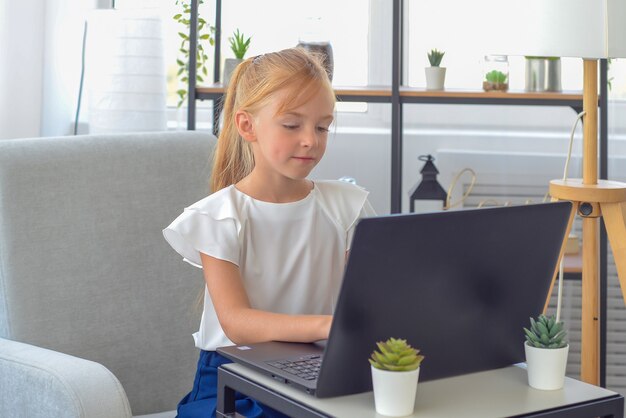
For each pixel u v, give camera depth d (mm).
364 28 3369
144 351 1983
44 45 3016
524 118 3287
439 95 2891
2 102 2875
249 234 1648
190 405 1567
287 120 1542
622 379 3150
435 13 3295
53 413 1525
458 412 1161
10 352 1646
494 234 1253
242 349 1381
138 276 1982
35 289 1872
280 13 3326
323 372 1176
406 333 1225
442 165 3312
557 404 1204
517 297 1326
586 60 2055
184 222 1595
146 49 2816
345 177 3074
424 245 1191
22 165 1889
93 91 2855
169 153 2055
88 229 1939
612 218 2039
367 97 2896
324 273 1727
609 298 3152
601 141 2879
